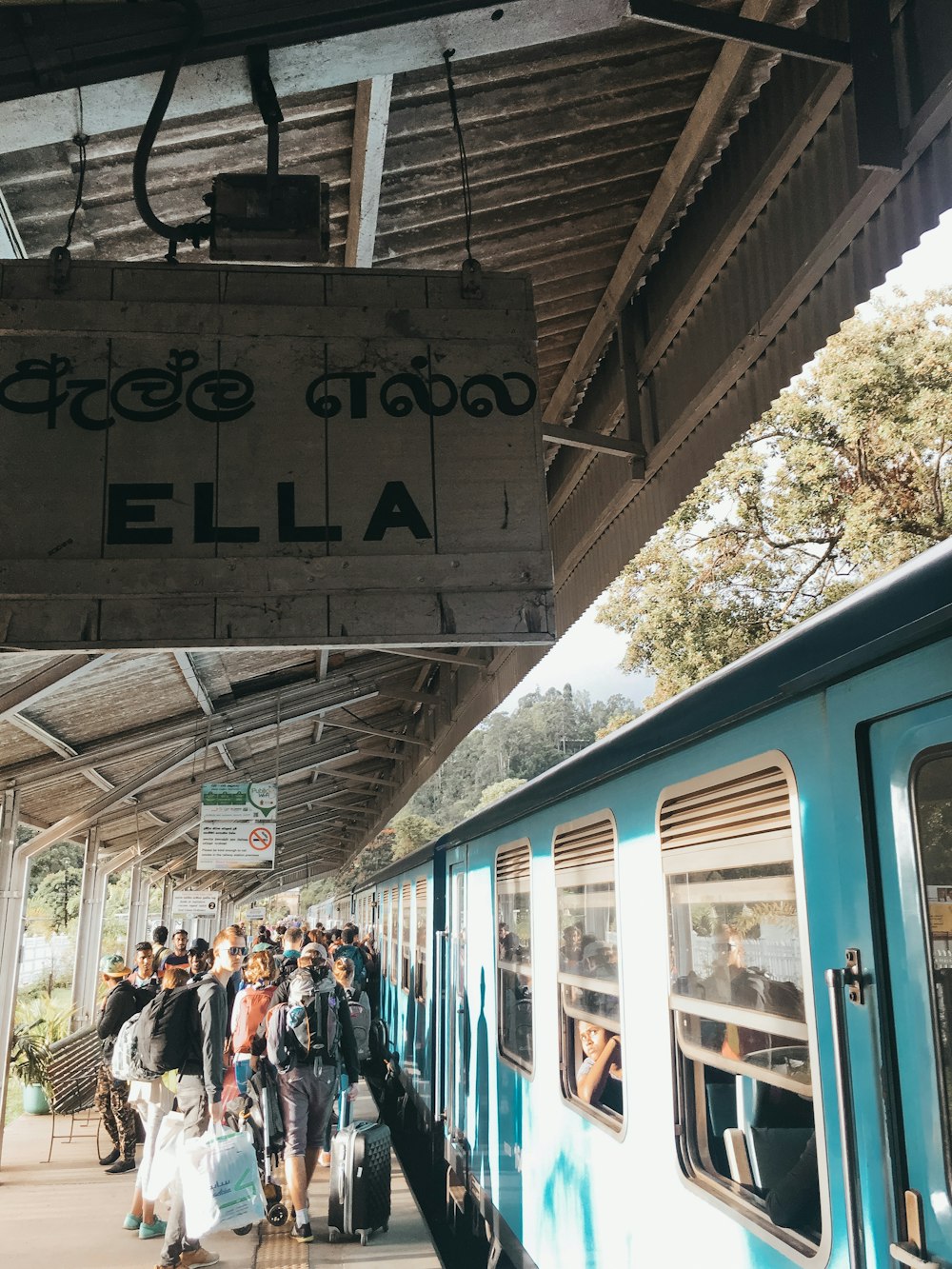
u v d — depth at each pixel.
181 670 8.59
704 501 21.44
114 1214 7.31
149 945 9.42
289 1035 6.55
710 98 4.06
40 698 6.93
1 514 2.59
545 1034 5.01
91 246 4.41
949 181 3.00
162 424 2.68
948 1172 1.91
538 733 121.12
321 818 25.72
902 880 2.10
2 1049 9.03
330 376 2.75
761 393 4.29
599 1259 3.99
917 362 18.67
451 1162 7.78
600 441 5.28
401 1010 12.50
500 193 4.53
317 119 3.89
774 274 4.00
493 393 2.78
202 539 2.61
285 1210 6.80
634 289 5.24
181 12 2.80
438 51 2.99
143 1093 6.83
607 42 3.78
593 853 4.27
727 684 2.81
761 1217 2.68
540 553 2.68
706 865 3.05
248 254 2.88
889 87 3.01
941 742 1.99
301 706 11.87
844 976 2.22
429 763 14.16
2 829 9.44
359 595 2.62
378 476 2.69
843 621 2.29
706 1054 3.05
